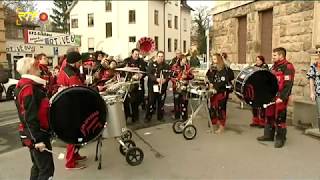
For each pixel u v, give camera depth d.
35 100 4.14
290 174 5.57
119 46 45.22
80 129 4.78
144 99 11.08
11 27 45.81
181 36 54.53
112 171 5.91
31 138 4.13
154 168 5.99
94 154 6.88
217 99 8.45
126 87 6.52
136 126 9.35
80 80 6.04
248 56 13.37
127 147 6.20
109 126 5.82
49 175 4.41
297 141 7.50
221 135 8.21
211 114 8.74
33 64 4.25
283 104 6.99
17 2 45.03
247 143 7.45
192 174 5.66
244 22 14.02
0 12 18.48
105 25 47.84
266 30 12.52
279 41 11.45
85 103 4.78
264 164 6.07
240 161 6.25
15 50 27.53
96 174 5.78
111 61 9.30
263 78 7.23
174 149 7.08
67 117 4.70
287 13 11.02
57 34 19.59
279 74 6.97
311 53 9.66
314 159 6.29
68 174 5.80
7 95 16.97
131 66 9.91
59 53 19.77
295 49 10.65
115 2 46.72
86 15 49.53
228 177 5.48
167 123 9.71
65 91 4.67
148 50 10.65
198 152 6.85
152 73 9.89
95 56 9.66
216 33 16.11
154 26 46.94
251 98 7.29
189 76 9.80
